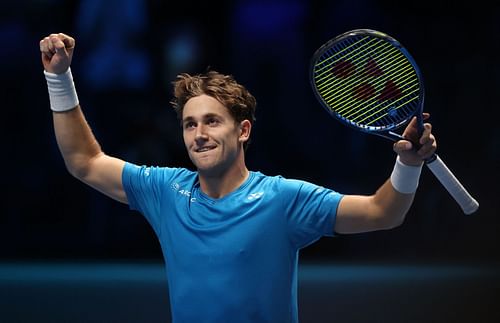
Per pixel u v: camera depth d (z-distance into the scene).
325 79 12.84
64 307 28.84
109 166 13.32
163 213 12.84
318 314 27.00
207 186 12.63
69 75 13.14
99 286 36.03
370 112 14.10
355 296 32.06
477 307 28.78
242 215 12.25
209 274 12.17
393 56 12.61
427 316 26.56
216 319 12.09
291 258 12.41
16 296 32.25
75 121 13.24
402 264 48.38
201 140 12.38
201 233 12.30
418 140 11.56
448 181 12.33
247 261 12.12
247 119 12.91
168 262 12.70
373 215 11.80
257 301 12.10
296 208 12.24
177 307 12.41
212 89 12.43
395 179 11.62
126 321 25.53
